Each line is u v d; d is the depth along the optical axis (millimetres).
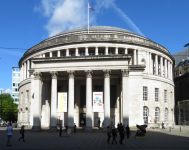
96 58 46719
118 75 51375
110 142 28203
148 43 67125
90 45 61750
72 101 46594
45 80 55156
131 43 63906
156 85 67000
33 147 23547
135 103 50500
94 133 42062
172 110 75875
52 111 47250
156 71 68688
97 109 45625
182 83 97562
